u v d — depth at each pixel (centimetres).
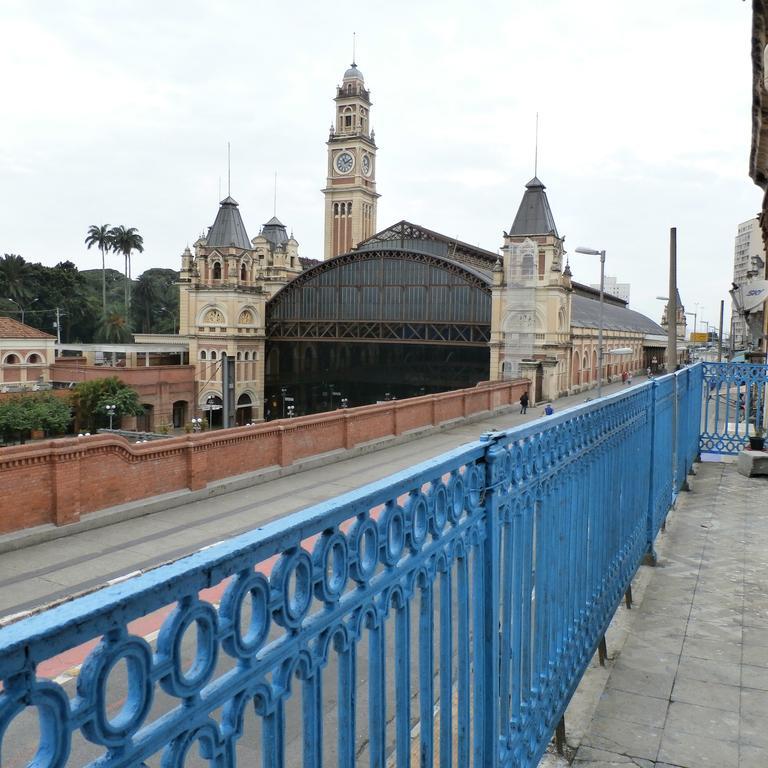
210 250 7038
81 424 5619
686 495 1032
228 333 6962
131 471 1648
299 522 174
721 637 565
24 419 4950
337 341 6794
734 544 796
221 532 1540
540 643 374
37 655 115
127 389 5691
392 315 6525
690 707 462
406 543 237
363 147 11325
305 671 187
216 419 6919
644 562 737
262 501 1822
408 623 240
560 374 6125
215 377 6850
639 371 9962
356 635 209
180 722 146
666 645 553
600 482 510
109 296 11731
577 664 455
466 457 277
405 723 237
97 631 125
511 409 4403
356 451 2558
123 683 699
